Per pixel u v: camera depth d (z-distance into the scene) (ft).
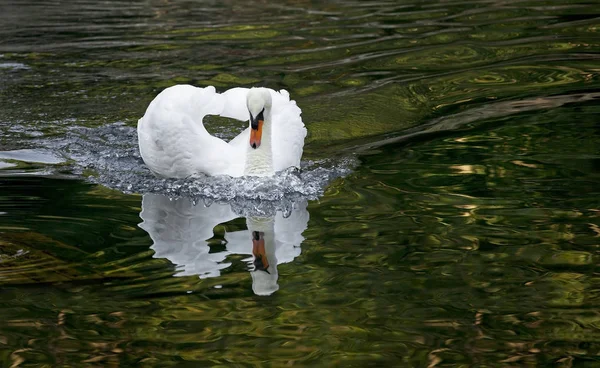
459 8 72.08
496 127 43.68
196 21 70.95
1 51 61.21
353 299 25.77
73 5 79.15
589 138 41.22
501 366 22.06
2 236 30.71
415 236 30.50
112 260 28.78
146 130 39.01
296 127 39.75
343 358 22.43
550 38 60.59
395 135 43.50
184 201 35.55
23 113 47.52
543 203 33.37
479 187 35.50
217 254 29.45
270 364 22.21
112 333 23.94
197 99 39.06
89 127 45.47
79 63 57.52
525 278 26.96
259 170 37.45
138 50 61.00
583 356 22.47
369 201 34.45
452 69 54.60
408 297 25.91
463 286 26.53
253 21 70.33
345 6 75.41
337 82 52.44
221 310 25.25
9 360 22.50
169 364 22.31
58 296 26.18
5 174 38.81
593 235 30.07
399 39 62.39
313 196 35.58
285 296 26.04
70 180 38.19
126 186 37.63
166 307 25.35
